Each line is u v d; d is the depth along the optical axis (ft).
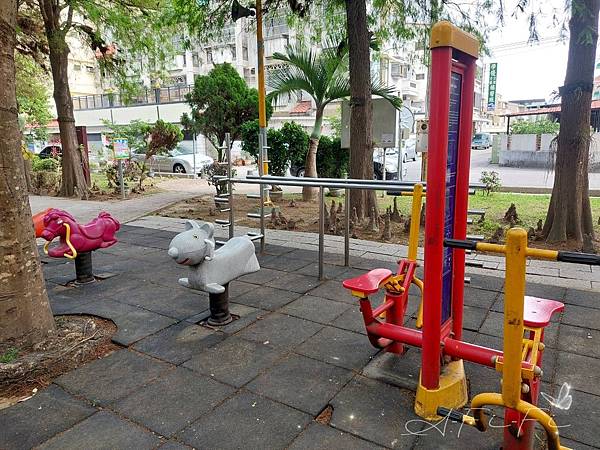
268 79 28.86
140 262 15.99
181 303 11.93
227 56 89.15
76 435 6.68
